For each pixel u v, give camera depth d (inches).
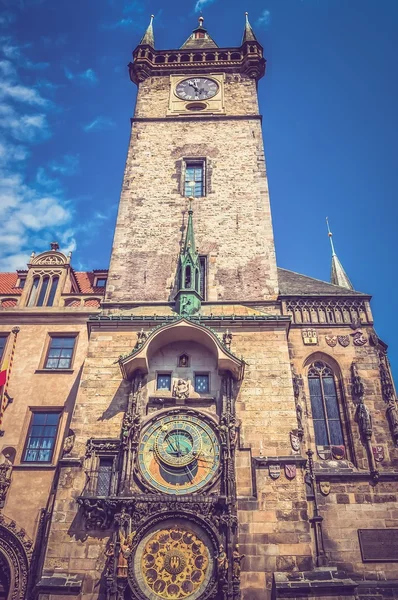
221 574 850.8
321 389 1210.6
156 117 1770.4
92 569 890.1
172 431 1018.1
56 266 1456.7
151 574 866.8
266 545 905.5
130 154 1657.2
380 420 1145.4
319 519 1015.0
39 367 1280.8
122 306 1311.5
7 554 1024.9
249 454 1009.5
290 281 1445.6
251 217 1488.7
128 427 1007.0
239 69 1925.4
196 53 1975.9
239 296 1331.2
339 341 1254.3
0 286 1583.4
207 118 1755.7
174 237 1450.5
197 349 1135.6
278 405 1072.2
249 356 1138.0
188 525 905.5
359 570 971.3
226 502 910.4
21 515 1069.8
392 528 1013.8
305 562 889.5
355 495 1050.7
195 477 963.3
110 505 920.3
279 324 1179.3
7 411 1211.9
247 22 2046.0
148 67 1925.4
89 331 1190.9
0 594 994.7
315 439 1145.4
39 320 1353.3
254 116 1756.9
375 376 1203.2
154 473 970.1
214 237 1446.9
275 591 844.6
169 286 1349.7
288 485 965.8
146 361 1064.2
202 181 1603.1
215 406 1059.9
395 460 1093.8
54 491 1064.8
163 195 1549.0
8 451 1155.9
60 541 916.6
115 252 1417.3
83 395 1094.4
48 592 862.5
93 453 1015.6
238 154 1652.3
